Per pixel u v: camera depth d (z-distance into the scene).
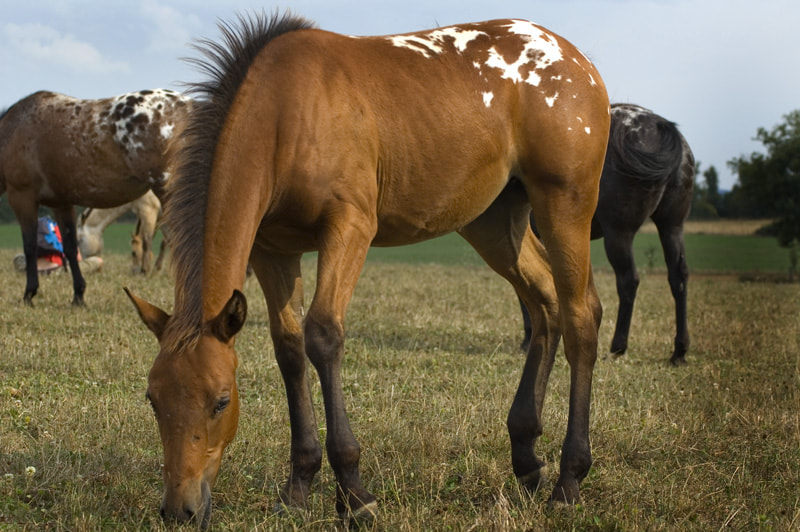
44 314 8.95
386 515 3.67
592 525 3.64
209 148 3.53
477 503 4.09
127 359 6.94
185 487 3.11
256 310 10.27
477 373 7.01
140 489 4.01
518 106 4.18
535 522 3.67
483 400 5.93
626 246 7.92
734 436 5.19
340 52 3.83
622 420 5.49
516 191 4.49
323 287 3.53
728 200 77.25
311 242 3.87
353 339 8.50
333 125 3.62
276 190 3.60
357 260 3.63
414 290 13.50
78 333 8.05
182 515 3.10
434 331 9.33
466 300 12.43
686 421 5.52
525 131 4.19
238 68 3.66
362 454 4.66
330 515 3.75
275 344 3.97
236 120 3.54
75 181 9.62
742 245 50.56
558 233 4.22
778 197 42.62
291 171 3.58
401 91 3.87
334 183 3.61
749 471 4.52
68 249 9.97
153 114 9.37
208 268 3.34
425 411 5.60
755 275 30.08
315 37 3.84
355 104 3.71
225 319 3.18
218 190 3.44
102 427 4.98
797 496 4.04
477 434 5.03
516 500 4.10
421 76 3.96
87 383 6.04
